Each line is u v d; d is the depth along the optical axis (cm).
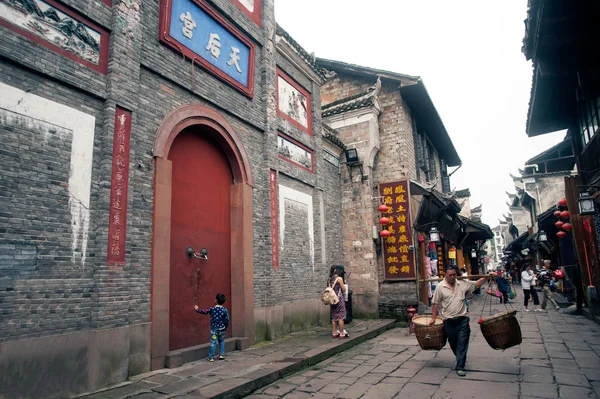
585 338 849
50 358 472
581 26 734
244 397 542
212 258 800
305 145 1141
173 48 708
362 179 1362
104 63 587
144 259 614
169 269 661
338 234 1340
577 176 1162
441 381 580
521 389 522
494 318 609
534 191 2400
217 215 824
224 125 820
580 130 1182
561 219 1573
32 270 472
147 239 625
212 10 809
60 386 478
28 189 480
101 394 499
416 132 1538
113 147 575
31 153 488
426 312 1261
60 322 491
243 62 901
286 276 992
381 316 1289
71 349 495
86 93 557
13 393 436
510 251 3881
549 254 2355
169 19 705
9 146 468
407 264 1287
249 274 846
